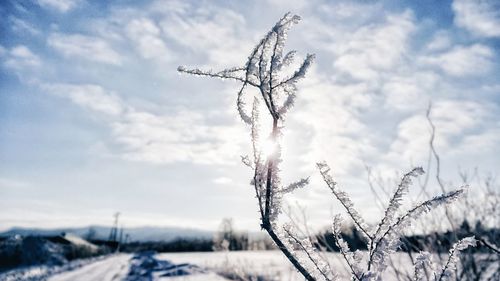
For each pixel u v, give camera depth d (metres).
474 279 2.37
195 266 18.97
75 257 43.84
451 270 1.04
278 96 1.03
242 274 2.53
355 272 1.06
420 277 1.10
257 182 1.06
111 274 24.08
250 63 1.04
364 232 1.05
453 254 1.04
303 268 1.03
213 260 18.52
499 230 2.58
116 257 53.03
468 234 2.53
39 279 22.19
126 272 24.45
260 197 1.05
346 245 1.12
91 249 52.75
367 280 0.98
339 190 1.07
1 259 31.17
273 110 1.03
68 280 21.42
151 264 28.41
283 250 1.05
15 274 25.23
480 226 2.64
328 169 1.07
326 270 1.05
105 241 78.88
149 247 84.31
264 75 1.03
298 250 1.07
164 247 70.62
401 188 1.02
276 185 1.04
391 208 1.02
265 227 1.05
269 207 1.04
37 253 34.38
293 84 1.01
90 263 36.88
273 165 1.03
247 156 1.06
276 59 1.02
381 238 1.02
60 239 49.53
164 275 17.78
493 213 2.64
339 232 1.13
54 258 35.75
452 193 0.97
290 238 1.08
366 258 1.09
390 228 1.02
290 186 1.04
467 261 2.49
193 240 70.56
